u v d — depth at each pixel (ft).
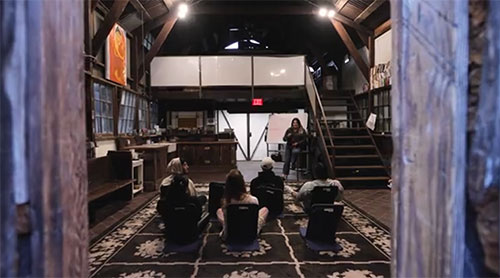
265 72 28.99
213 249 10.20
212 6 25.53
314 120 25.40
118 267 8.93
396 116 2.38
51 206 2.09
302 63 29.04
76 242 2.39
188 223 10.25
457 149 1.89
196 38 36.94
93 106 16.61
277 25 36.58
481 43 1.81
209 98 28.86
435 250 2.01
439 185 1.99
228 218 10.13
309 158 27.17
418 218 2.15
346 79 34.35
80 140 2.50
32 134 1.97
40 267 1.98
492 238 1.76
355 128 24.76
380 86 22.72
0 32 1.84
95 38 16.14
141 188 19.02
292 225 12.72
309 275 8.43
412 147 2.22
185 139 31.12
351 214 14.35
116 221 13.20
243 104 35.96
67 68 2.33
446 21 1.95
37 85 1.99
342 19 24.54
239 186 10.62
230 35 40.63
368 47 25.04
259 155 39.73
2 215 1.82
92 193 13.26
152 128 29.12
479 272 1.80
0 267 1.79
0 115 1.84
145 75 27.20
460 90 1.89
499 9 1.74
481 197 1.80
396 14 2.39
